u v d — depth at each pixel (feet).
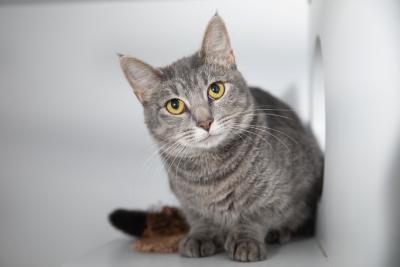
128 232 1.59
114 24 1.88
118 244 1.55
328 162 1.20
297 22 1.82
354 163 0.98
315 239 1.46
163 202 1.91
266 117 1.43
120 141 1.92
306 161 1.46
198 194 1.33
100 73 1.90
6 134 1.96
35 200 1.98
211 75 1.31
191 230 1.42
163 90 1.33
